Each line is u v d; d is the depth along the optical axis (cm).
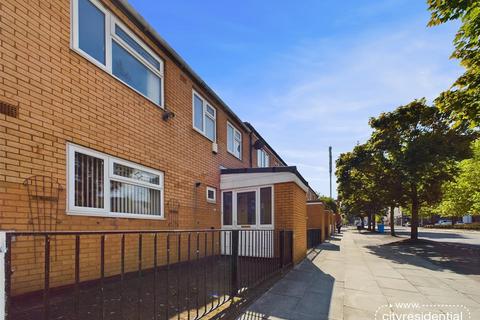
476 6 586
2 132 404
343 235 3030
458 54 707
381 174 1875
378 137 1805
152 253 692
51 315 384
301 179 1032
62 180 484
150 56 764
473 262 1088
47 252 223
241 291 527
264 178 998
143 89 729
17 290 403
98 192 558
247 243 695
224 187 1105
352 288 671
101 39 597
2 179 400
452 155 1542
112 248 572
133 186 659
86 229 520
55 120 479
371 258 1174
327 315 489
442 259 1160
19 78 428
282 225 939
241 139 1458
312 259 1095
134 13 666
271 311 496
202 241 935
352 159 2320
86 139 536
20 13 435
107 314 400
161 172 766
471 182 2764
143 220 671
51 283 449
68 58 509
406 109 1720
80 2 551
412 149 1584
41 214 446
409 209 2203
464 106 754
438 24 674
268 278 691
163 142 776
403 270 910
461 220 6084
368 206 3919
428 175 1630
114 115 608
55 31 489
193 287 579
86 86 543
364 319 476
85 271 509
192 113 941
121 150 623
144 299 482
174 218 802
